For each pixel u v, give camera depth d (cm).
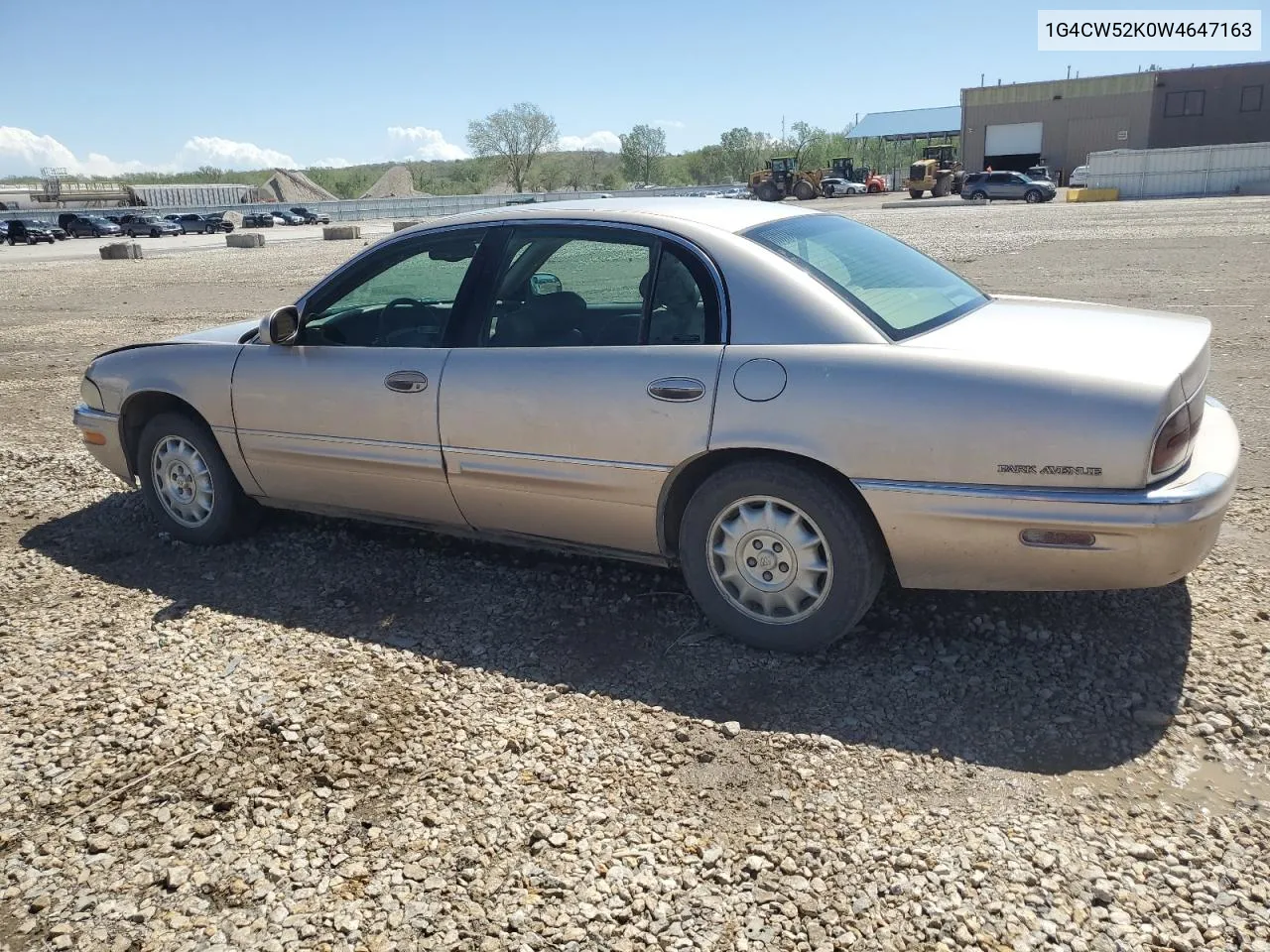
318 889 255
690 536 366
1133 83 6281
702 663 360
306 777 302
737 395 341
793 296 345
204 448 486
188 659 380
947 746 303
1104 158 4688
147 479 512
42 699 354
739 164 10731
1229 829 262
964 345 331
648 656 367
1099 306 405
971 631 371
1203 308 1070
